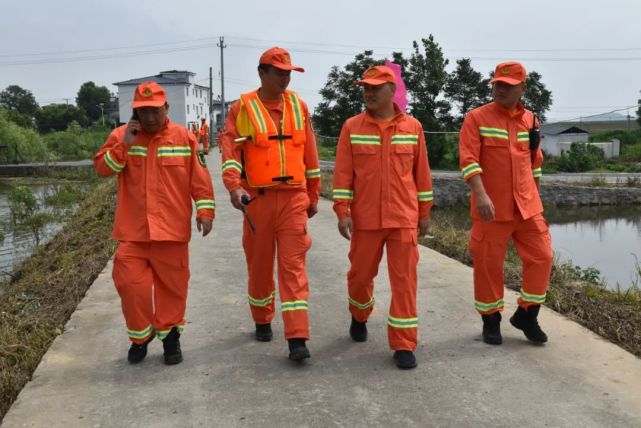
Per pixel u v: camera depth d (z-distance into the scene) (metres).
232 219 10.59
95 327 4.76
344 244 8.14
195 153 4.02
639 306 5.38
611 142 43.91
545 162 38.44
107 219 11.66
